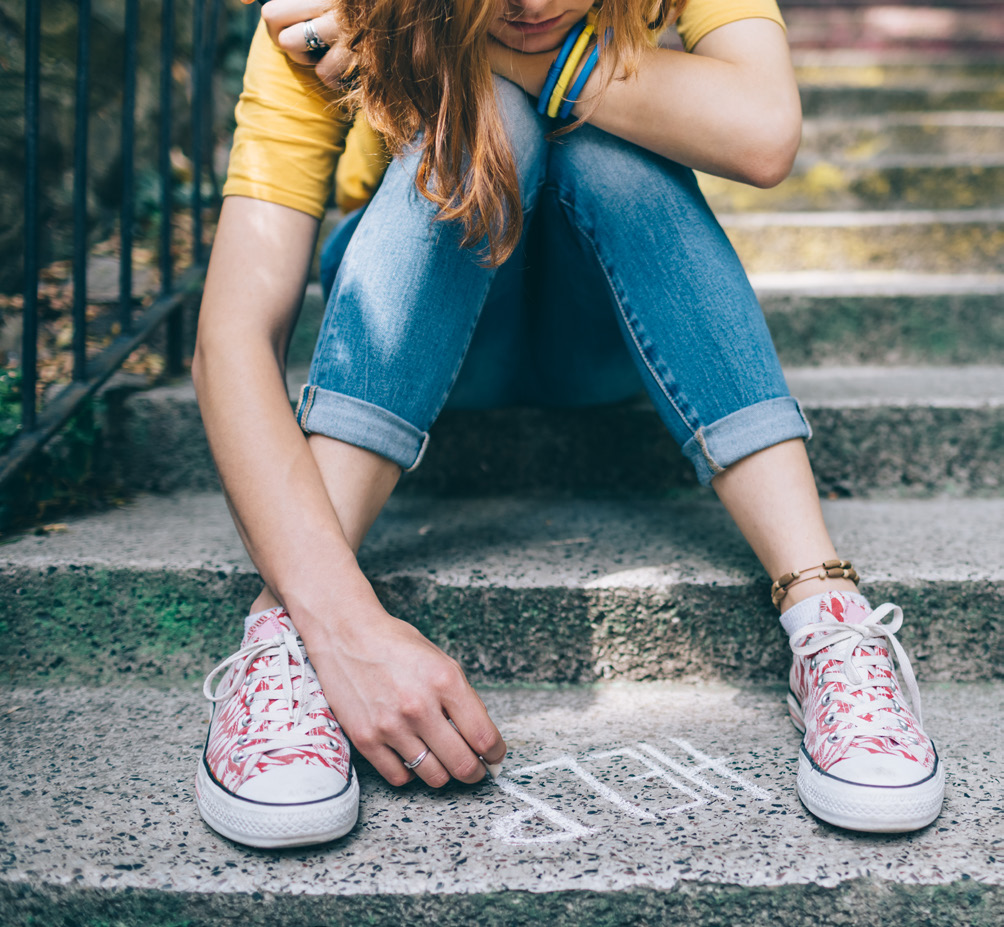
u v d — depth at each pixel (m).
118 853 0.83
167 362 1.68
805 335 1.92
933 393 1.62
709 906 0.79
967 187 2.52
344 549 0.90
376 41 0.90
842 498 1.56
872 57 4.35
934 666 1.19
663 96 0.96
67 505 1.43
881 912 0.79
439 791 0.93
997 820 0.86
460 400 1.42
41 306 1.74
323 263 1.26
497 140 0.92
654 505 1.51
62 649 1.20
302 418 0.98
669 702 1.14
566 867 0.81
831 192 2.54
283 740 0.85
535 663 1.19
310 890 0.79
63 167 1.92
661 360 1.02
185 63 2.46
